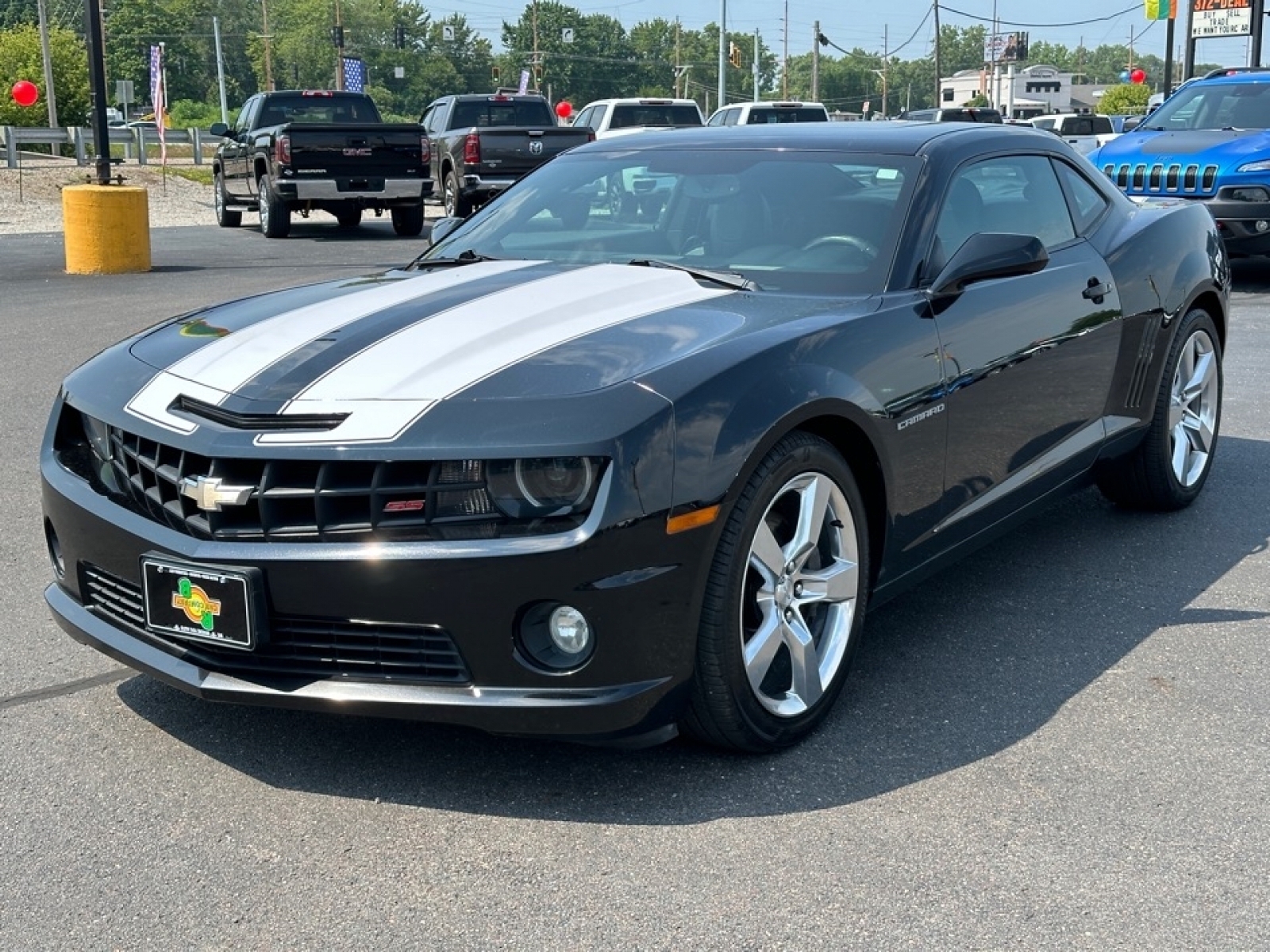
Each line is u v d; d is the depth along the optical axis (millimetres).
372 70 136375
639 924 2590
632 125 22703
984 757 3307
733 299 3658
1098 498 5770
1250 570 4773
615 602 2881
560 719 2920
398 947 2521
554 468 2861
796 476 3244
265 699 3027
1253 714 3559
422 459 2859
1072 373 4508
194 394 3217
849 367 3410
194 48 135375
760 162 4340
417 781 3182
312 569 2920
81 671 3865
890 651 4016
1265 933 2551
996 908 2639
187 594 3057
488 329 3336
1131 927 2570
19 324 10000
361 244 17359
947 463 3848
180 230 19984
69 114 68688
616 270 3945
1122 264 4867
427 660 2971
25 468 6141
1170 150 12484
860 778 3193
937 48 72562
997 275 3781
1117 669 3871
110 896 2697
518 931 2570
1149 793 3115
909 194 4035
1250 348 9320
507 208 4676
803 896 2684
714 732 3184
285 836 2934
